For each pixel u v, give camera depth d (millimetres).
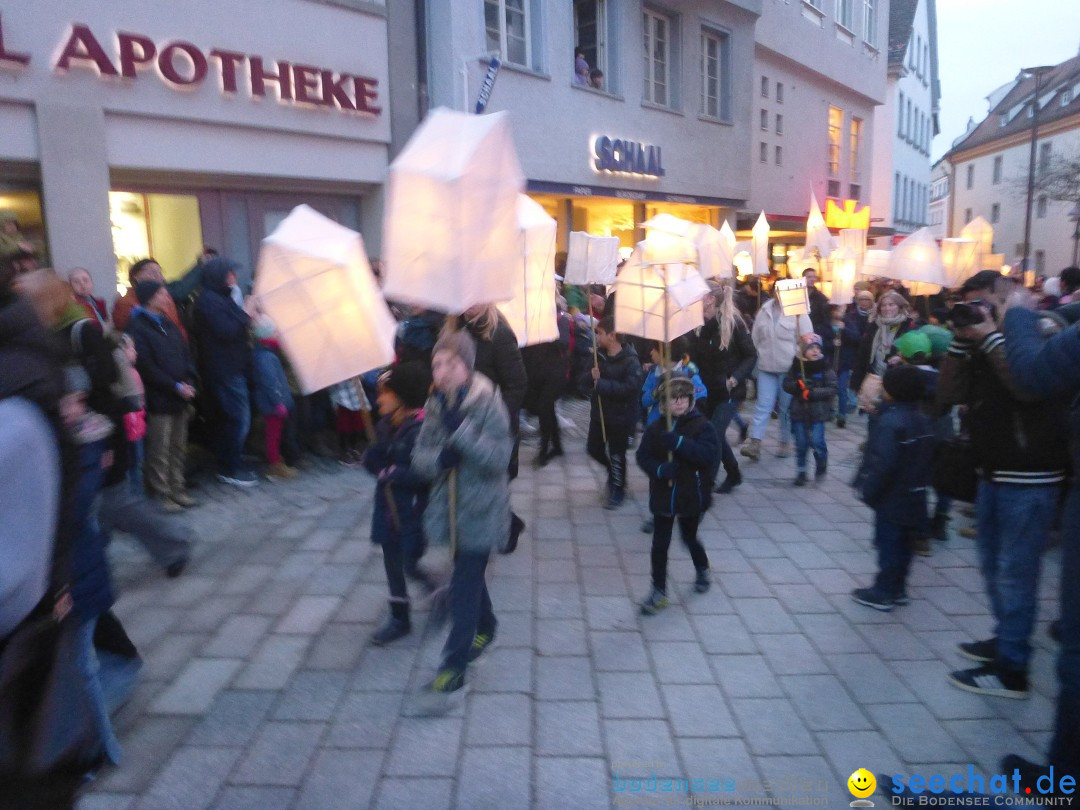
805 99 23406
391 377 4066
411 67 10555
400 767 3236
